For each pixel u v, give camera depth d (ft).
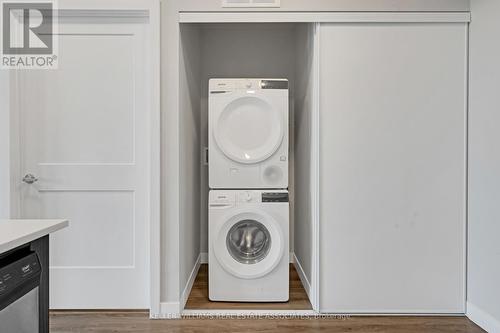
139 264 8.65
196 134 11.16
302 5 8.19
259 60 11.97
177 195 8.34
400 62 8.30
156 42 8.18
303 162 10.12
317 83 8.31
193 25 10.40
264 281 9.00
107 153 8.60
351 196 8.38
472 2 8.10
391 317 8.37
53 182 8.55
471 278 8.21
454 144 8.36
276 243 8.93
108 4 8.14
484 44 7.74
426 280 8.42
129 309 8.68
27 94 8.48
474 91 8.09
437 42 8.28
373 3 8.19
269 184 8.95
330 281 8.44
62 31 8.47
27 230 4.17
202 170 12.19
